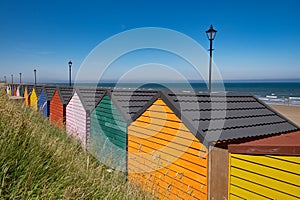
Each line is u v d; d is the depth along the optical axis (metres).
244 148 4.62
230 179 4.87
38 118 6.70
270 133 6.18
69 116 11.77
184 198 5.79
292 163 4.13
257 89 88.62
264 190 4.42
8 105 4.38
